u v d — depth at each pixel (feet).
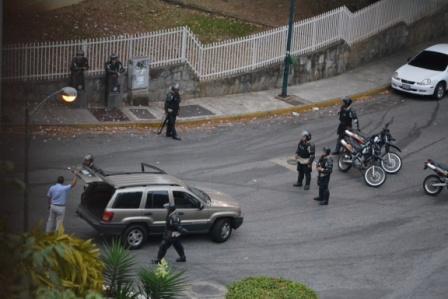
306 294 87.92
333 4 241.76
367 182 157.17
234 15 223.10
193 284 114.83
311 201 148.36
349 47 224.33
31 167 144.77
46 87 173.06
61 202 120.26
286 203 146.30
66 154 153.89
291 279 119.85
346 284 120.16
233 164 161.07
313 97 204.44
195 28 211.82
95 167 138.31
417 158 172.45
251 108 192.54
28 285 53.47
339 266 125.49
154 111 182.39
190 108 188.34
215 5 225.35
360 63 230.68
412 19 246.06
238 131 180.14
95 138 164.55
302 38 210.79
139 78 182.09
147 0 217.77
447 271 127.24
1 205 55.93
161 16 212.84
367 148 157.69
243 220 136.87
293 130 183.93
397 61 237.45
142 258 119.85
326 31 216.33
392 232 139.03
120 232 120.26
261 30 219.61
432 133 187.93
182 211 124.36
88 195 123.44
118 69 177.88
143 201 121.08
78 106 176.04
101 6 208.33
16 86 168.76
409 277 124.26
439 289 121.29
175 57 189.67
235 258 124.47
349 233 137.08
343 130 167.94
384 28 235.61
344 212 145.18
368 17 228.84
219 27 215.72
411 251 132.77
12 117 162.91
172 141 169.58
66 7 202.18
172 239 117.08
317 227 138.21
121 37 183.11
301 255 127.75
